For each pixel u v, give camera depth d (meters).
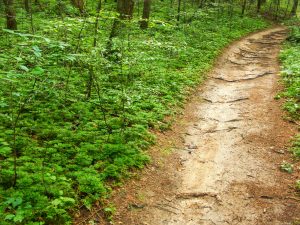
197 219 2.32
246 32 10.90
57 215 2.07
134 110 3.86
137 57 4.38
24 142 2.82
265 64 6.90
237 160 3.11
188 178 2.83
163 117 3.89
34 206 2.09
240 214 2.36
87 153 2.83
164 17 10.18
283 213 2.35
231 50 8.18
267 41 9.70
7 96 3.59
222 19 11.70
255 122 3.94
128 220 2.24
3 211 1.99
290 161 3.03
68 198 2.10
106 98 3.94
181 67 6.11
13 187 2.23
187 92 4.89
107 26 5.88
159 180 2.75
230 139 3.55
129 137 3.23
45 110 3.47
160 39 7.26
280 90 5.00
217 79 5.91
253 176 2.83
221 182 2.76
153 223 2.25
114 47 4.02
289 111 4.10
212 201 2.51
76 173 2.49
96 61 3.35
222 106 4.58
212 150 3.32
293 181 2.72
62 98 3.79
